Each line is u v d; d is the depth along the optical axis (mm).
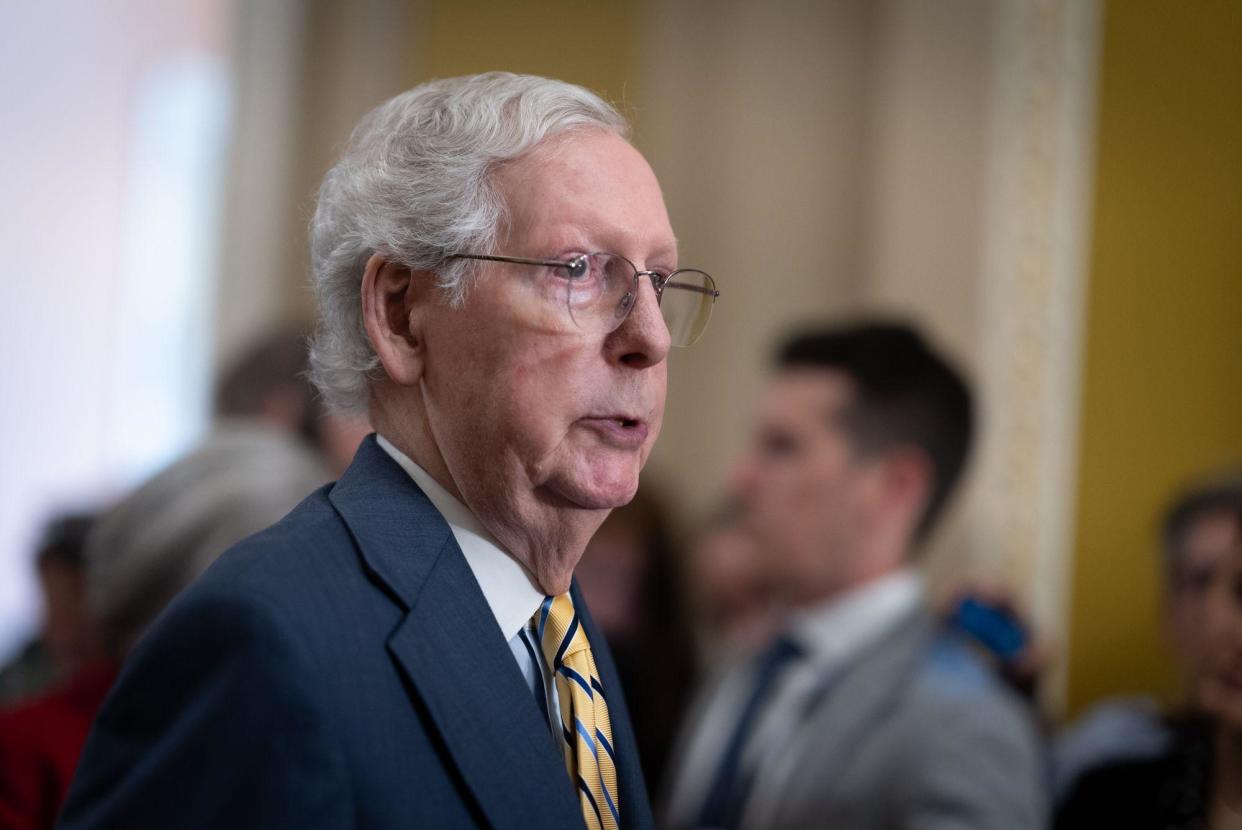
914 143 3850
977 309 3787
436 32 4258
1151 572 3660
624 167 1175
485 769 1053
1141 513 3682
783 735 2191
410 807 1005
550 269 1125
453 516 1177
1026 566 3654
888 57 3918
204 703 950
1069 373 3725
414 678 1040
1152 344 3717
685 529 3713
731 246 4023
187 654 972
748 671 2545
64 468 4727
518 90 1189
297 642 971
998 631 2471
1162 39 3766
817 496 2320
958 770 1912
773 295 3986
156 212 4773
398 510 1137
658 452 3992
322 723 956
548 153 1150
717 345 3996
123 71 4863
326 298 1213
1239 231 3682
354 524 1104
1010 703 2100
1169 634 2459
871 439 2326
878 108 3934
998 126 3811
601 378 1139
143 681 986
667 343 1159
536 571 1199
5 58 4801
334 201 1215
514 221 1132
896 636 2221
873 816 1948
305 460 2039
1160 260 3729
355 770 981
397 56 4258
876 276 3867
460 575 1134
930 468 2357
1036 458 3701
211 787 928
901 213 3842
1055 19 3795
